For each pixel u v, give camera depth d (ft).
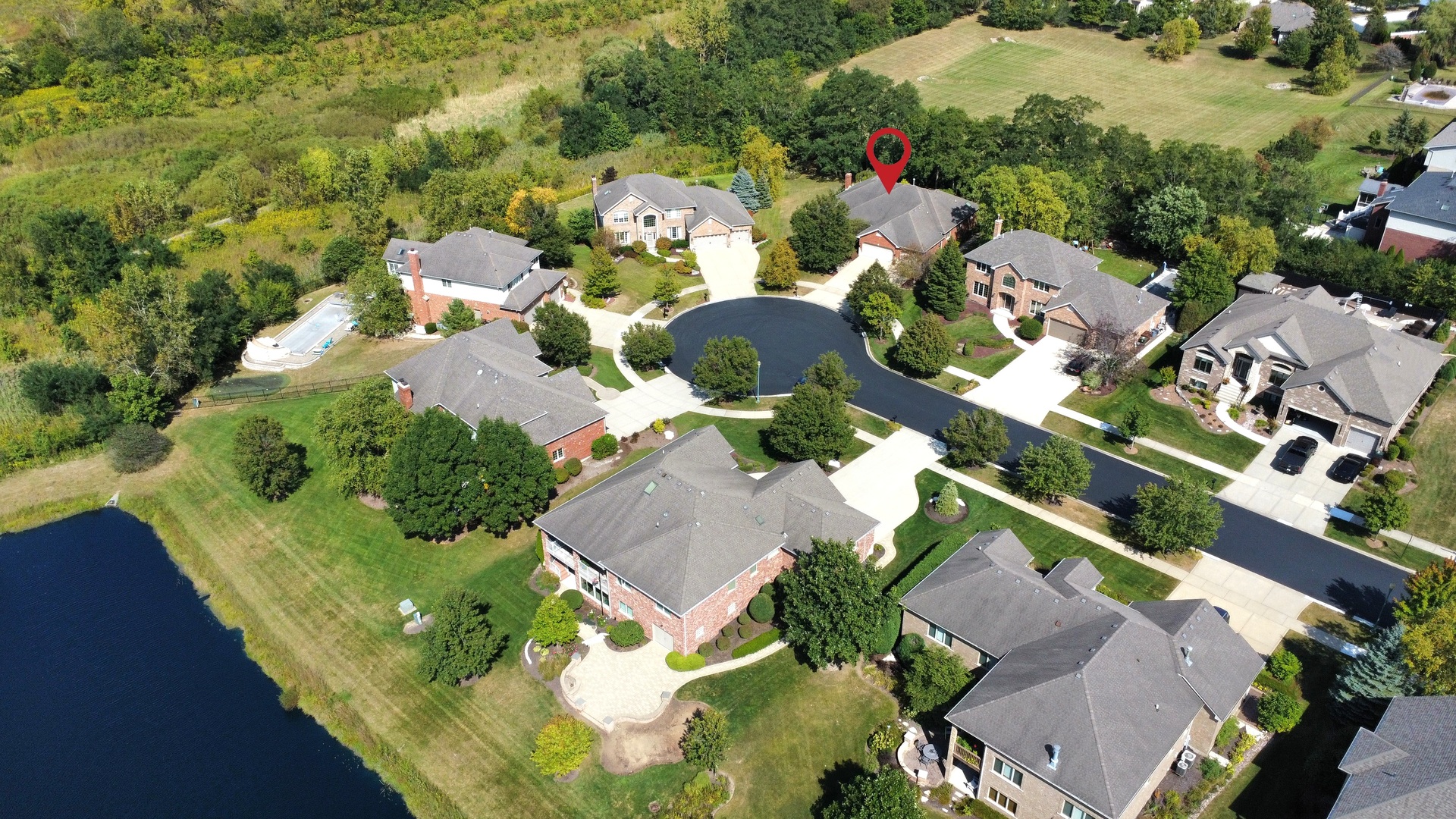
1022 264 272.31
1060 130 339.57
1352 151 387.96
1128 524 191.11
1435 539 184.14
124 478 221.05
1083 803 116.88
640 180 335.88
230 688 164.55
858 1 523.70
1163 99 454.40
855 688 152.35
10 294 285.64
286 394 248.11
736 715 147.84
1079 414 230.27
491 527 184.03
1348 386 209.15
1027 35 533.55
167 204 334.24
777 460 212.23
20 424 233.76
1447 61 470.80
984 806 131.85
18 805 143.54
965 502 198.18
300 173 354.33
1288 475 204.54
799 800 135.03
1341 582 174.09
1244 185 304.30
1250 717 144.56
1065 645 137.18
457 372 217.97
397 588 178.60
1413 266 268.41
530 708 151.43
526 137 425.28
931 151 359.87
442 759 144.87
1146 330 258.78
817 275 310.86
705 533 160.25
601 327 277.85
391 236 336.08
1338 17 460.55
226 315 263.90
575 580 175.42
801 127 400.67
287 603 179.22
